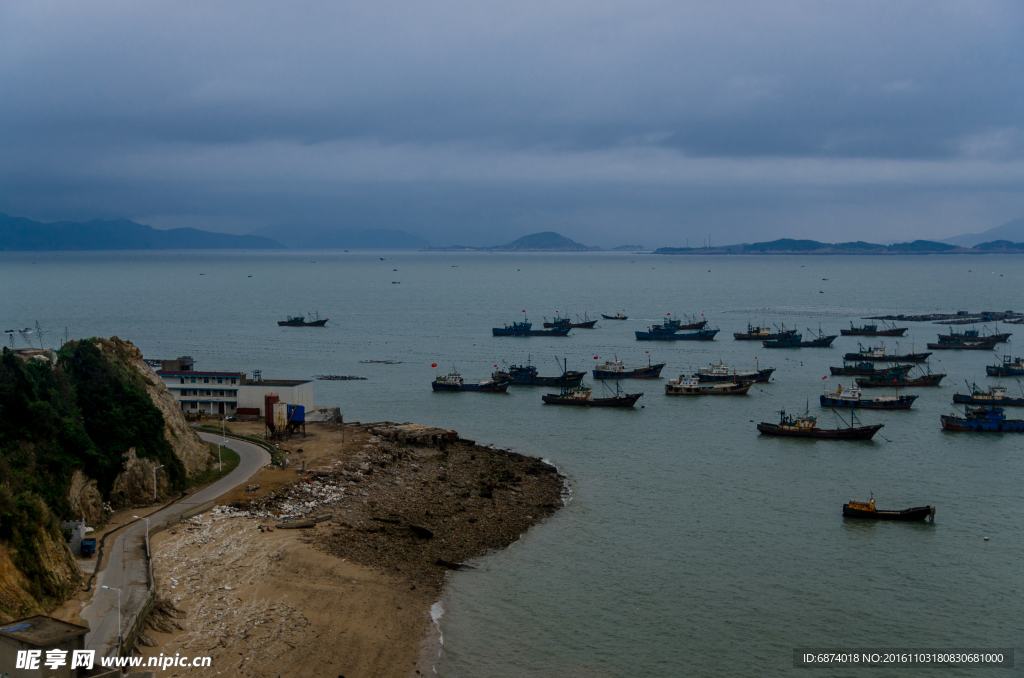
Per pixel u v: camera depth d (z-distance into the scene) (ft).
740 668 261.65
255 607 283.38
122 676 222.48
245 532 344.90
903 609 299.79
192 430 463.42
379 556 337.11
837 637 280.31
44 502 297.53
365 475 440.04
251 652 256.32
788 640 278.05
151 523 341.62
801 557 344.49
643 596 307.99
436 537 359.66
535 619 289.94
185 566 306.35
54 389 370.12
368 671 254.88
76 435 352.69
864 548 354.54
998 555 347.56
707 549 352.49
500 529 372.38
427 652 267.59
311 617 282.36
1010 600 306.55
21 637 211.61
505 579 320.91
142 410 401.49
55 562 270.46
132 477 370.53
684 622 289.12
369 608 292.81
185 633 262.26
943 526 381.60
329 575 315.78
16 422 335.67
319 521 366.84
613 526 378.94
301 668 252.62
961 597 309.01
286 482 412.98
